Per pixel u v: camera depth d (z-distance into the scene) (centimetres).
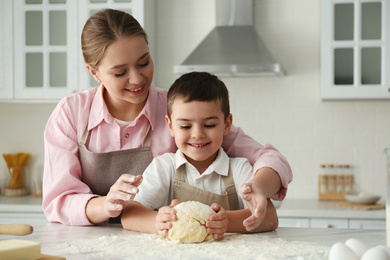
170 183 150
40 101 336
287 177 142
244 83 346
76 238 123
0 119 367
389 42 309
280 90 343
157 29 355
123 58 137
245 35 331
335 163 339
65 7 323
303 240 121
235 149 160
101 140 158
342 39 314
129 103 158
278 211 293
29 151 365
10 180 357
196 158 144
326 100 335
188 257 101
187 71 313
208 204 145
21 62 327
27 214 307
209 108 141
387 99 327
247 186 117
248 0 337
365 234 129
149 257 101
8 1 327
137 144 159
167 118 155
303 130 342
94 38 139
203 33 351
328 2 313
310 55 341
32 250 94
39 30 328
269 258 99
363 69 313
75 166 154
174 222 119
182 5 353
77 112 159
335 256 88
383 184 337
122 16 142
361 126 338
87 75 322
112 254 104
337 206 303
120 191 127
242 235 127
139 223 131
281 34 344
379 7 311
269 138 344
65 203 145
